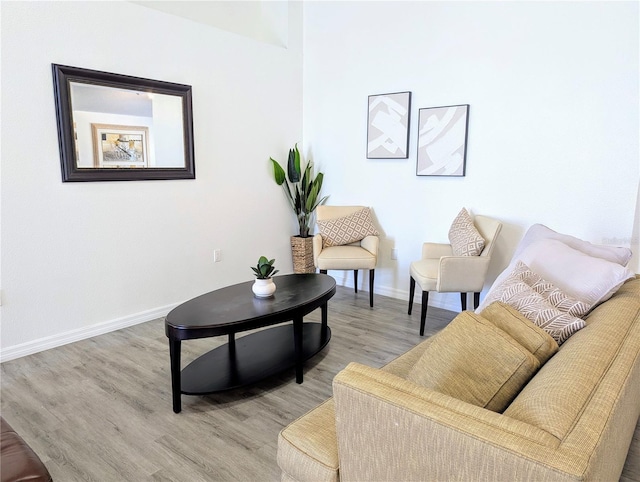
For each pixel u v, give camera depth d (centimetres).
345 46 427
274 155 448
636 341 131
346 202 454
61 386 250
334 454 124
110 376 262
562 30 305
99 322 327
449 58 360
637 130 285
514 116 333
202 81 373
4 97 266
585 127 304
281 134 453
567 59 305
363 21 409
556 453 80
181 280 379
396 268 423
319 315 374
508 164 341
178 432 209
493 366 121
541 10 312
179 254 374
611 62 289
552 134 318
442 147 372
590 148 304
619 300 169
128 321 344
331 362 284
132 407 229
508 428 88
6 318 280
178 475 180
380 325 350
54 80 284
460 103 359
